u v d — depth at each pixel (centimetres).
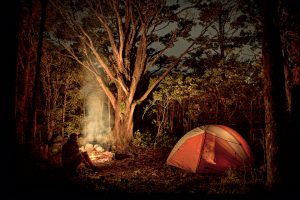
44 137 1627
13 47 485
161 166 1102
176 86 1549
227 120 1611
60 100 1819
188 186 799
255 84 1356
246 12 1216
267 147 701
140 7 1526
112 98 1678
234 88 1483
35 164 862
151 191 751
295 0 980
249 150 1014
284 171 674
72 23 1555
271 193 666
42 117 1734
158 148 1514
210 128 1022
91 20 1628
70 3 1513
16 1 491
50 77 1694
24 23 1133
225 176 910
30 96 1245
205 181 866
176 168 1046
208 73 1484
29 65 1182
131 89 1605
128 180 883
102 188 768
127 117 1617
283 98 684
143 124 1900
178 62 1691
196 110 1678
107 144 1620
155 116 1938
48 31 1530
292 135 734
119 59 1600
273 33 675
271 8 674
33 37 1261
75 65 1794
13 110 490
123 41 1577
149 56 1702
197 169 962
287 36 1027
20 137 1048
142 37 1566
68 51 1688
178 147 1055
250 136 1371
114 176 957
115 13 1552
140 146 1557
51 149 1427
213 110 1697
